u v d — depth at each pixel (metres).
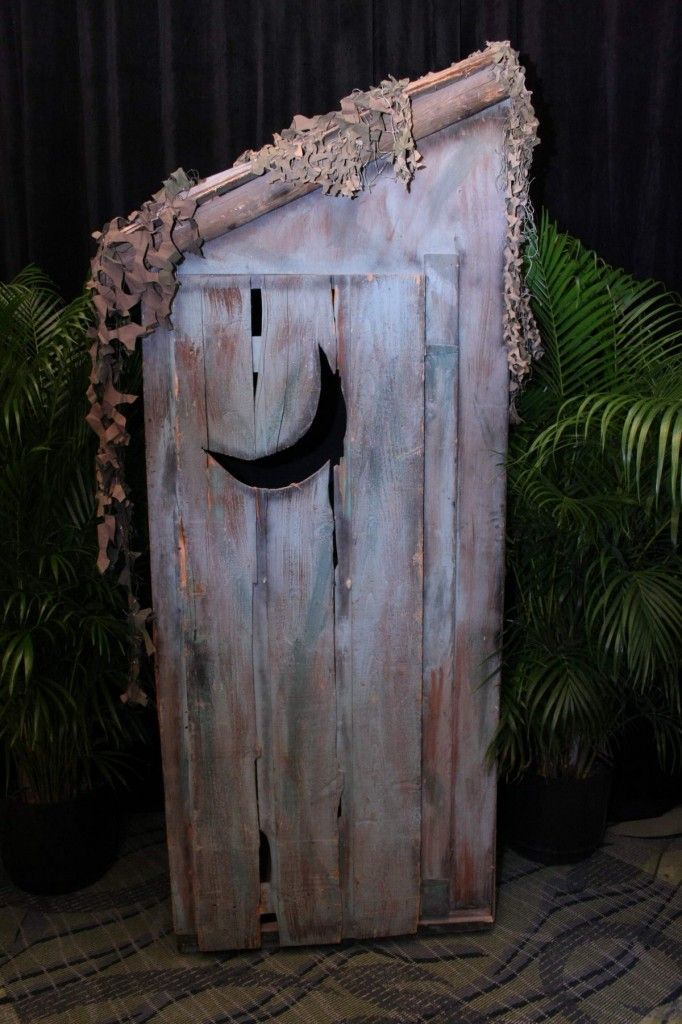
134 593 1.73
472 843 1.76
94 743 1.96
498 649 1.66
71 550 1.75
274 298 1.49
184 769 1.67
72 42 2.04
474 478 1.59
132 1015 1.61
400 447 1.56
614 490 1.72
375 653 1.63
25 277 1.96
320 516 1.57
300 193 1.46
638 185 2.14
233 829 1.68
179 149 2.07
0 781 2.08
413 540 1.59
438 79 1.45
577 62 2.08
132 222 1.44
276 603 1.59
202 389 1.51
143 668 2.01
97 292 1.46
